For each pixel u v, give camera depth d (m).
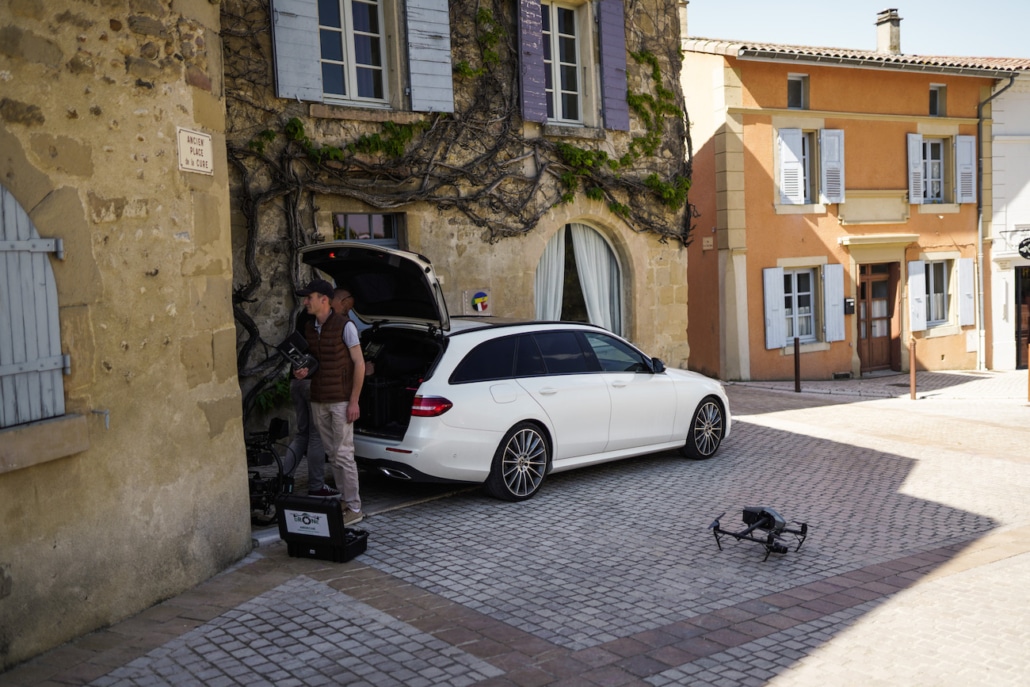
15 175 4.35
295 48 9.56
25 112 4.42
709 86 18.22
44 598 4.48
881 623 5.16
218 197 5.98
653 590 5.65
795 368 16.20
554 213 12.30
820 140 19.23
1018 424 12.58
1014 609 5.40
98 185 4.89
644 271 13.64
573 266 13.11
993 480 9.05
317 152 9.70
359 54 10.44
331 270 7.93
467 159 11.23
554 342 8.30
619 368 8.82
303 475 8.49
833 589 5.74
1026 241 18.31
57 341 4.57
